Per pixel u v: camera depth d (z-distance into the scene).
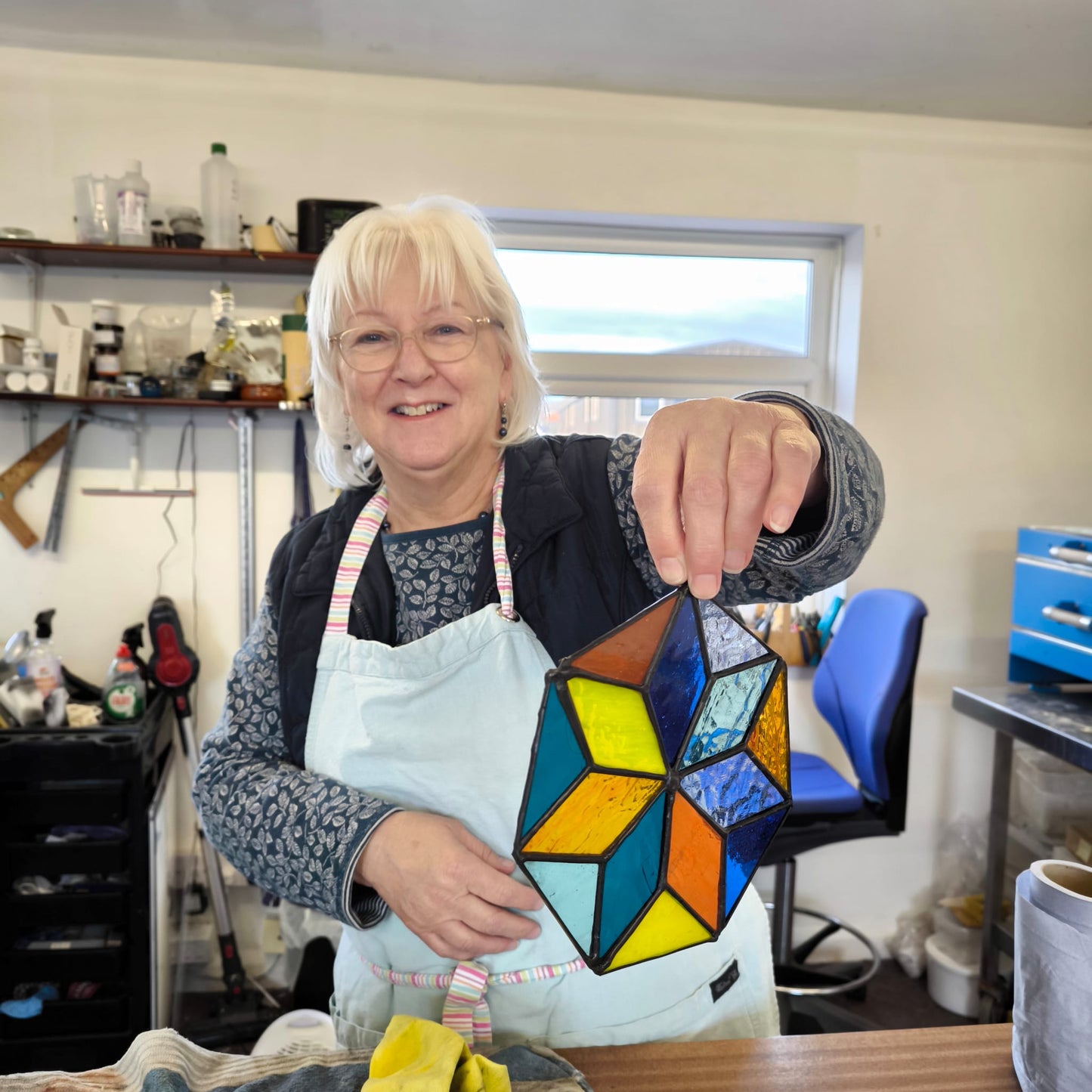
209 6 1.96
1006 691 2.34
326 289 0.92
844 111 2.52
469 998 0.78
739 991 0.93
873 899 2.73
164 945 2.19
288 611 0.95
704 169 2.48
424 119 2.37
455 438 0.89
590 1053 0.72
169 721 2.38
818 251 2.72
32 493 2.39
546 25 2.03
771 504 0.48
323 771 0.92
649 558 0.88
